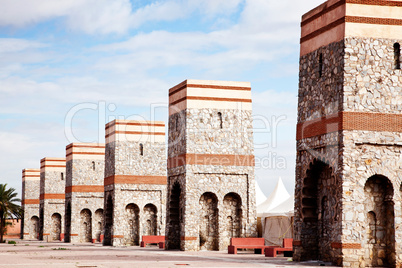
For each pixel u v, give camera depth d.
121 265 27.86
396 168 28.91
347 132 28.45
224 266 27.61
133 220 57.53
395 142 28.84
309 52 32.09
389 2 29.38
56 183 81.06
